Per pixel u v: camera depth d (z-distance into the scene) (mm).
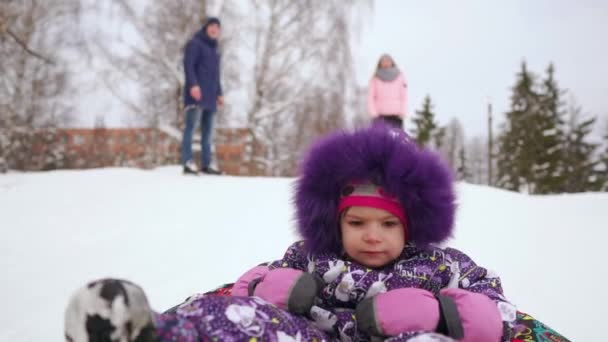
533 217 4316
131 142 15570
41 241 3383
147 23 12648
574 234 3631
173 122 13781
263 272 1600
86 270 2736
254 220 3947
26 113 15477
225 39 12961
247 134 13969
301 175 1569
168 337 898
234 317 1045
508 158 29891
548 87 32781
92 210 4352
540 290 2455
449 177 1505
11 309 2156
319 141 1581
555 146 28453
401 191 1404
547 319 2094
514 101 32406
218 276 2629
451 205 1496
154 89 13484
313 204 1514
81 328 797
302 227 1548
